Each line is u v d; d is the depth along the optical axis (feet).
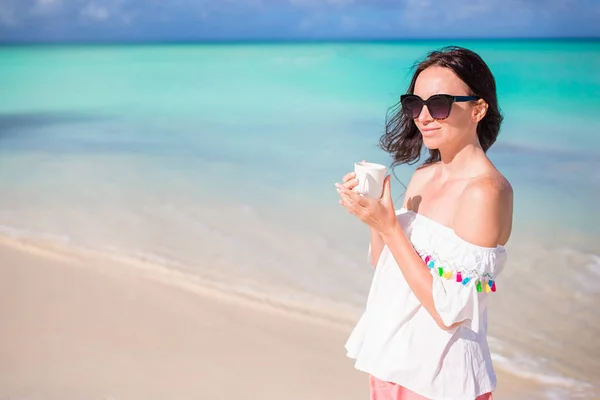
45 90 67.92
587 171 29.48
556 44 102.99
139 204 23.63
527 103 52.90
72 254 18.61
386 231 6.51
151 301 15.75
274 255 18.60
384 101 55.21
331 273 17.40
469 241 6.31
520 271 17.80
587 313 15.55
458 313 6.17
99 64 96.94
